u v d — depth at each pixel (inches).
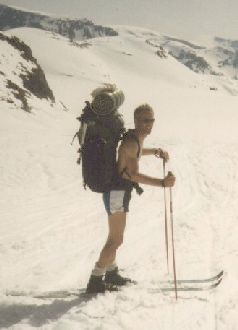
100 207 360.2
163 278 181.8
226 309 151.0
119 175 150.9
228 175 534.9
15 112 1234.0
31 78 1604.3
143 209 355.3
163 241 254.4
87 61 5885.8
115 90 147.7
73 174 500.1
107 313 139.7
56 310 146.0
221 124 1471.5
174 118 1617.9
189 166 584.7
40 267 204.8
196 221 308.2
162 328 133.6
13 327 130.9
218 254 223.5
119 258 219.3
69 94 3297.2
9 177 459.8
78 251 235.3
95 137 145.9
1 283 180.4
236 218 326.6
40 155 589.9
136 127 152.1
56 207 353.7
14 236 263.7
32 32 7057.1
